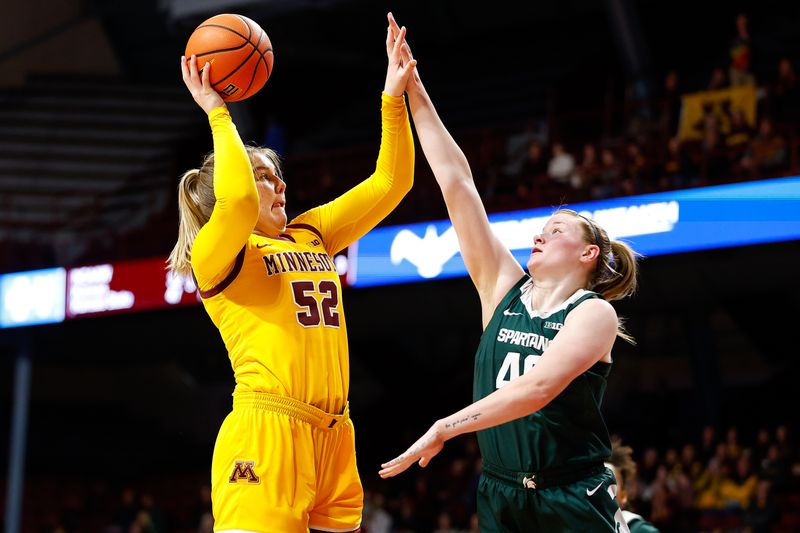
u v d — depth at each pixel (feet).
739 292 43.78
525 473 12.32
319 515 12.85
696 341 49.88
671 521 39.45
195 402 77.41
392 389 66.44
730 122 45.88
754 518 39.09
